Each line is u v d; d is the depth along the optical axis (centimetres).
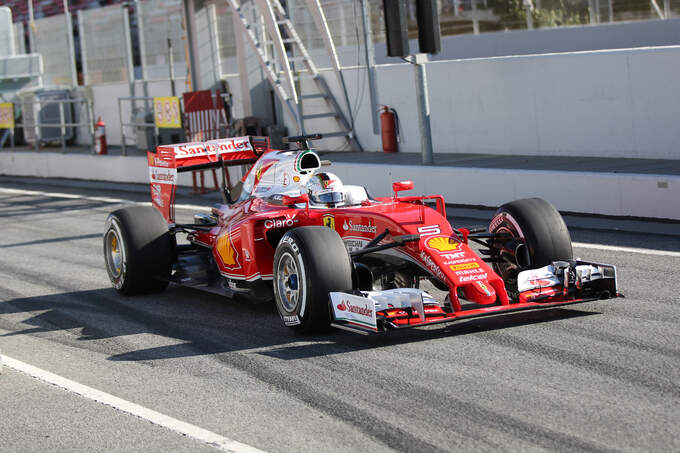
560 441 438
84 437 499
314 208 763
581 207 1223
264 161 854
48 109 2780
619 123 1516
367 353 621
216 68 2419
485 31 1884
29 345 729
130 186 2080
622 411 472
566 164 1477
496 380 539
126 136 2695
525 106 1670
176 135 2339
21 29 3016
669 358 559
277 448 458
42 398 576
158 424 509
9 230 1509
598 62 1527
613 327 641
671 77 1423
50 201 1900
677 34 1580
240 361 631
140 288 888
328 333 688
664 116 1445
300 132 2062
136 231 872
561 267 674
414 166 1484
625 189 1163
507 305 637
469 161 1641
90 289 959
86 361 665
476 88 1756
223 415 517
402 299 618
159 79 2595
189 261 895
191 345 691
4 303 915
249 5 2162
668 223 1103
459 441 448
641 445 426
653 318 661
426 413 492
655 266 860
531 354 587
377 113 2009
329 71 2105
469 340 630
